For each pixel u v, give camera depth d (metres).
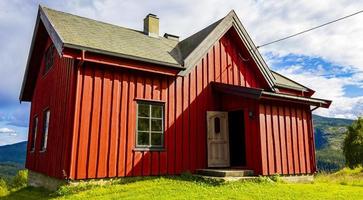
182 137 12.67
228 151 13.56
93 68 10.97
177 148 12.43
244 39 15.34
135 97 11.76
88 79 10.78
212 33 14.45
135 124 11.56
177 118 12.70
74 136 10.15
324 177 16.78
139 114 11.86
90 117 10.59
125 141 11.20
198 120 13.30
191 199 8.25
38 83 17.33
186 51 14.44
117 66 11.26
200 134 13.22
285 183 11.82
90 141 10.44
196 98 13.45
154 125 12.14
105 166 10.59
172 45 15.88
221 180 10.51
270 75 15.69
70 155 10.05
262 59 15.61
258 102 12.40
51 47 15.09
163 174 11.89
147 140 11.84
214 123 13.47
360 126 33.84
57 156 11.20
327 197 8.97
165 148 12.11
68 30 11.76
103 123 10.81
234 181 10.80
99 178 10.46
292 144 13.19
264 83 15.88
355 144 33.47
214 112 13.52
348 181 13.30
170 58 13.22
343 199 8.70
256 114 12.41
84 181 10.17
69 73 11.32
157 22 16.72
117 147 10.98
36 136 15.89
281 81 17.36
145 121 11.95
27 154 17.58
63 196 9.27
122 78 11.58
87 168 10.23
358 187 11.29
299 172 13.12
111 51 10.84
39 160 14.29
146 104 12.07
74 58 10.34
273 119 12.75
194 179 11.45
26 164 17.48
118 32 14.40
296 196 8.95
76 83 10.55
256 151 12.20
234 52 15.45
